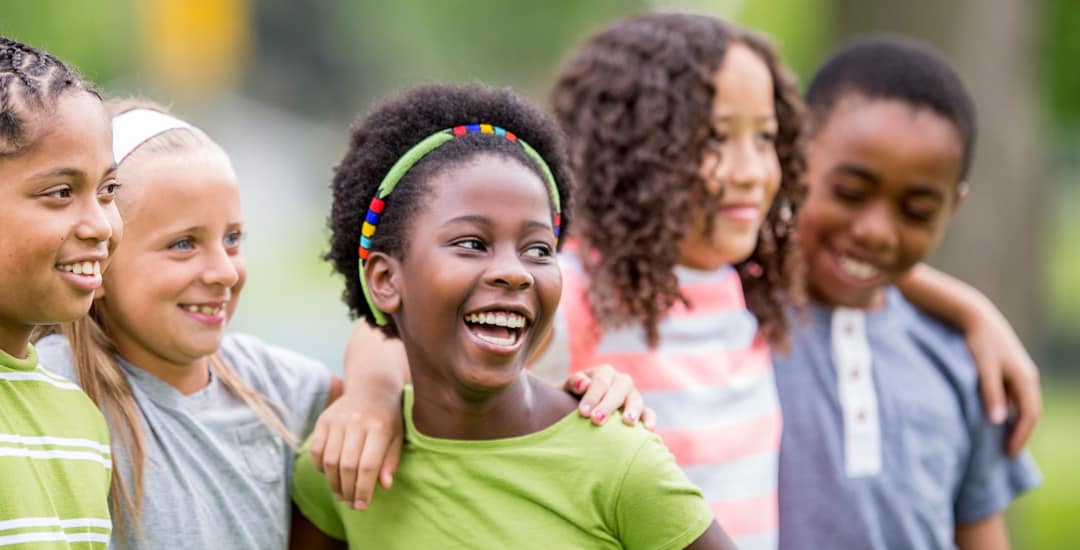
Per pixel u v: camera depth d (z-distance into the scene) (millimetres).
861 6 15109
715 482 7871
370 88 75250
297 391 7242
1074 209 60469
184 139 6520
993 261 14961
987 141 14883
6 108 5371
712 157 8117
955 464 9188
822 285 9258
